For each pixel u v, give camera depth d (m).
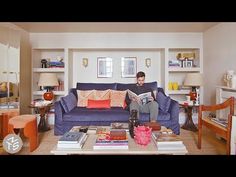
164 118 3.53
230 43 3.58
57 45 4.68
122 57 4.97
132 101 3.63
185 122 4.30
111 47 4.71
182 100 4.91
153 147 1.96
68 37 4.69
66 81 4.64
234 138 2.33
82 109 3.82
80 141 2.00
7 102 3.74
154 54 4.99
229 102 2.72
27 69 4.59
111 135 2.11
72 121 3.56
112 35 4.70
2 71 3.74
